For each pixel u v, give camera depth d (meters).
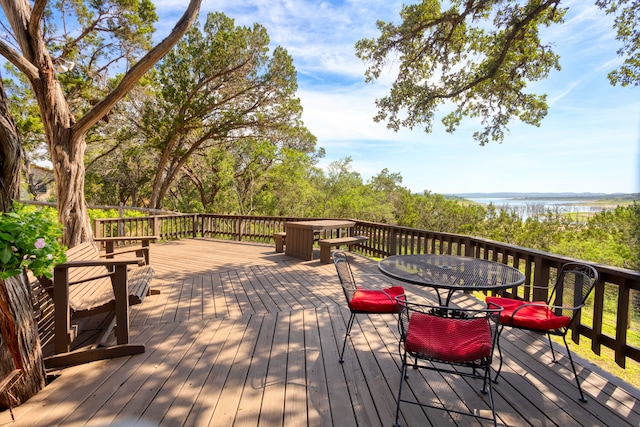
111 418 1.95
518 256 3.82
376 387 2.30
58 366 2.51
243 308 3.88
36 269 1.96
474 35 8.48
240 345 2.92
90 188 20.52
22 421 1.91
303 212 20.53
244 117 15.30
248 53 13.55
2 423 1.89
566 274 3.06
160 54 5.00
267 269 5.88
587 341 3.53
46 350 2.83
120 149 19.89
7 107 2.10
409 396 2.21
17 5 4.97
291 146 17.77
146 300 4.17
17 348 2.04
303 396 2.19
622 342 2.59
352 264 6.40
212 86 14.52
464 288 2.30
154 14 11.52
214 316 3.62
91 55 12.09
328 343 2.97
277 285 4.87
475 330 2.04
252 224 9.66
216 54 13.26
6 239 1.78
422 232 5.86
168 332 3.19
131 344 2.73
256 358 2.69
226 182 18.12
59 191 5.52
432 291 4.66
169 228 9.29
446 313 2.40
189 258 6.81
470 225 15.27
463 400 2.17
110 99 5.29
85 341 3.08
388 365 2.60
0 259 1.75
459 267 2.91
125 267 2.72
